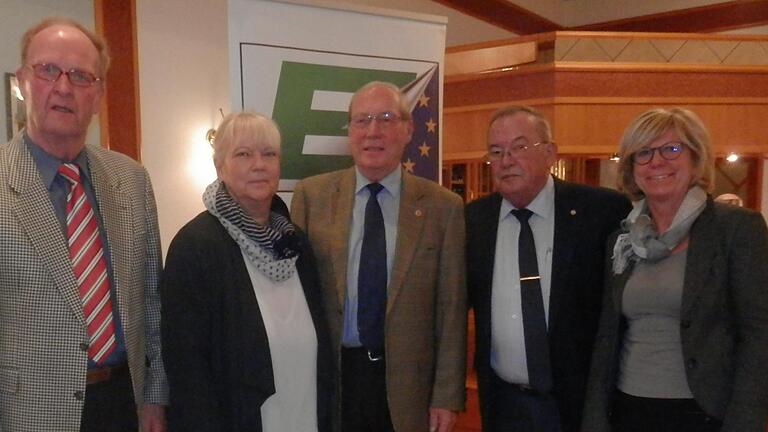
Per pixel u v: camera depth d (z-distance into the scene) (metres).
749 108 3.31
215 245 1.66
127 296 1.64
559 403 1.95
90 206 1.62
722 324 1.60
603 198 2.02
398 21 2.56
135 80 3.50
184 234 1.67
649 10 6.59
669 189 1.67
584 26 7.06
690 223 1.64
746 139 3.32
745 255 1.57
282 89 2.38
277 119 2.38
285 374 1.68
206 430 1.57
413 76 2.60
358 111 1.93
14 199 1.48
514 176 1.94
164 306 1.63
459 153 3.49
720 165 4.59
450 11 5.70
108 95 3.40
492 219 2.09
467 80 3.42
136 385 1.69
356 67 2.49
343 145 2.49
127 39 3.46
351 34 2.48
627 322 1.73
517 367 1.99
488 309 2.04
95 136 3.37
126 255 1.66
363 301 1.89
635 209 1.80
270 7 2.34
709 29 6.21
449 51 3.82
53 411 1.50
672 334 1.62
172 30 3.71
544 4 6.78
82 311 1.53
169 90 3.72
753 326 1.55
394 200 1.99
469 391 3.33
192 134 3.89
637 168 1.71
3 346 1.49
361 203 1.98
